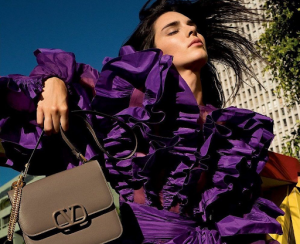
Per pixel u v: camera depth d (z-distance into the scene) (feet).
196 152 7.08
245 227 7.20
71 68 6.95
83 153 7.30
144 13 8.99
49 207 6.10
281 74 22.27
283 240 10.54
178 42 7.98
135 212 7.02
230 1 9.99
